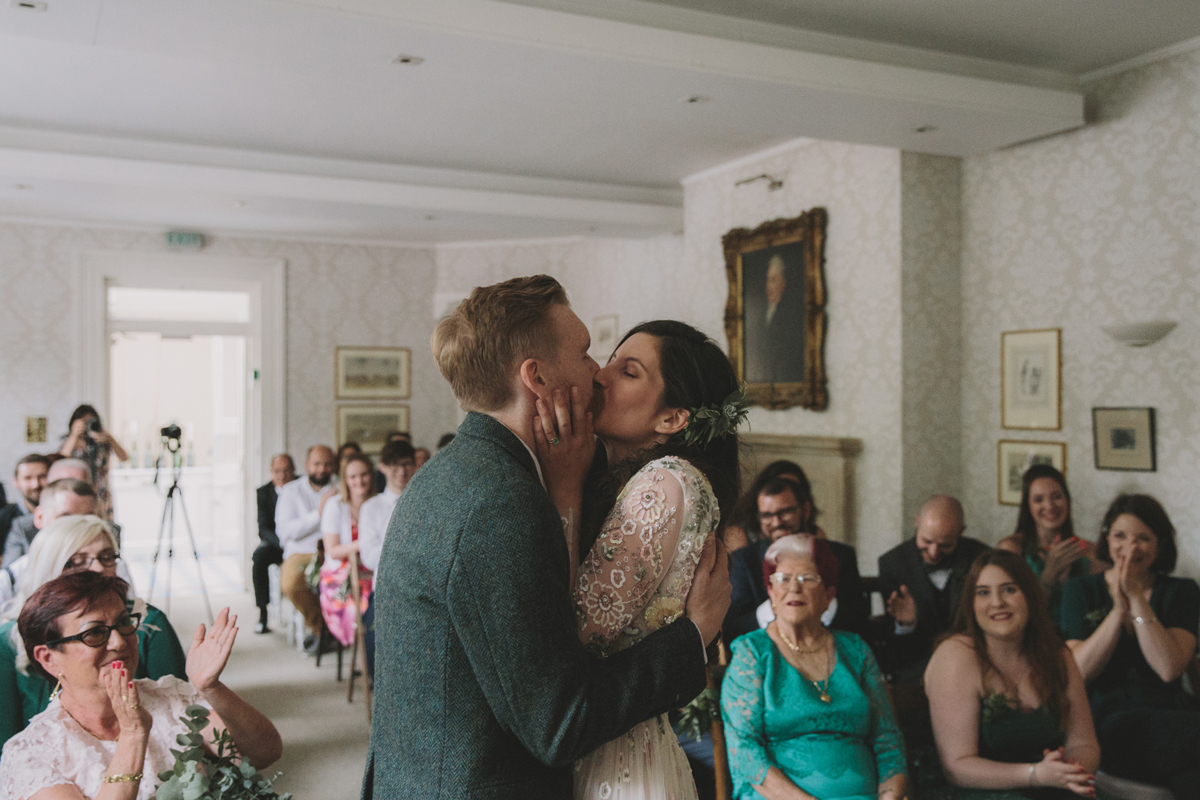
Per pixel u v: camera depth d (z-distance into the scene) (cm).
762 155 642
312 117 552
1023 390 510
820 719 253
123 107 531
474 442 125
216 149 615
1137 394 454
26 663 230
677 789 139
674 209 742
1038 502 420
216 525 895
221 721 208
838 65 414
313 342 907
